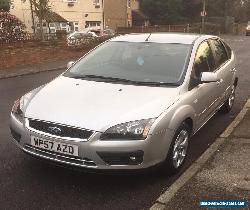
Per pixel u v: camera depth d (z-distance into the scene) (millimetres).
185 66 5547
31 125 4703
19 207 4289
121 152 4371
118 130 4375
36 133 4598
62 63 17672
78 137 4422
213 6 63312
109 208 4301
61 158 4535
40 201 4414
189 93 5312
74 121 4457
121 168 4441
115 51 6082
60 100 4871
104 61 5930
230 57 7566
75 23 40188
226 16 62781
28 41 16828
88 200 4453
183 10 60156
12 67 15805
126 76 5508
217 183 4855
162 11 56188
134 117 4488
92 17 41969
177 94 5113
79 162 4461
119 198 4508
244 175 5066
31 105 4879
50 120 4539
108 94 4969
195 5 61219
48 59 18094
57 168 5207
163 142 4660
